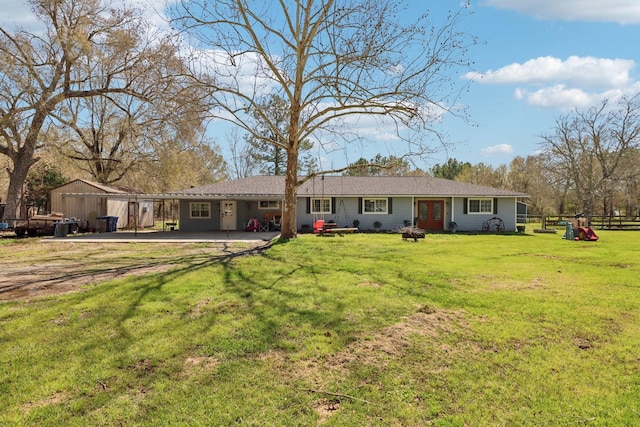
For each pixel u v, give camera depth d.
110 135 30.69
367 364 3.92
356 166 15.05
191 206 22.78
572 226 17.36
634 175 31.97
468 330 4.88
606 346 4.35
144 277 7.98
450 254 11.78
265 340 4.51
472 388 3.44
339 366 3.87
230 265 9.48
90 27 22.50
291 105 14.80
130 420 2.95
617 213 42.12
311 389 3.42
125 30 22.59
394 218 22.56
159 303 6.00
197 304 5.98
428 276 8.16
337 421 2.94
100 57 22.27
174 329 4.86
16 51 20.69
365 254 11.66
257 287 7.09
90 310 5.65
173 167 28.94
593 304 6.00
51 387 3.43
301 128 14.99
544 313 5.53
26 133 22.78
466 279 7.91
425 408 3.12
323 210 22.44
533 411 3.08
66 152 26.30
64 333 4.71
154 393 3.34
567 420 2.95
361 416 3.01
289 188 15.69
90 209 24.08
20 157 22.69
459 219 22.70
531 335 4.69
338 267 9.21
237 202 22.67
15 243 15.79
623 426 2.87
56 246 14.62
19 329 4.86
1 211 25.53
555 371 3.76
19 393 3.34
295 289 6.95
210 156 46.06
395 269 8.97
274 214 22.56
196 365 3.88
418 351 4.23
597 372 3.72
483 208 22.81
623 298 6.37
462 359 4.04
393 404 3.18
